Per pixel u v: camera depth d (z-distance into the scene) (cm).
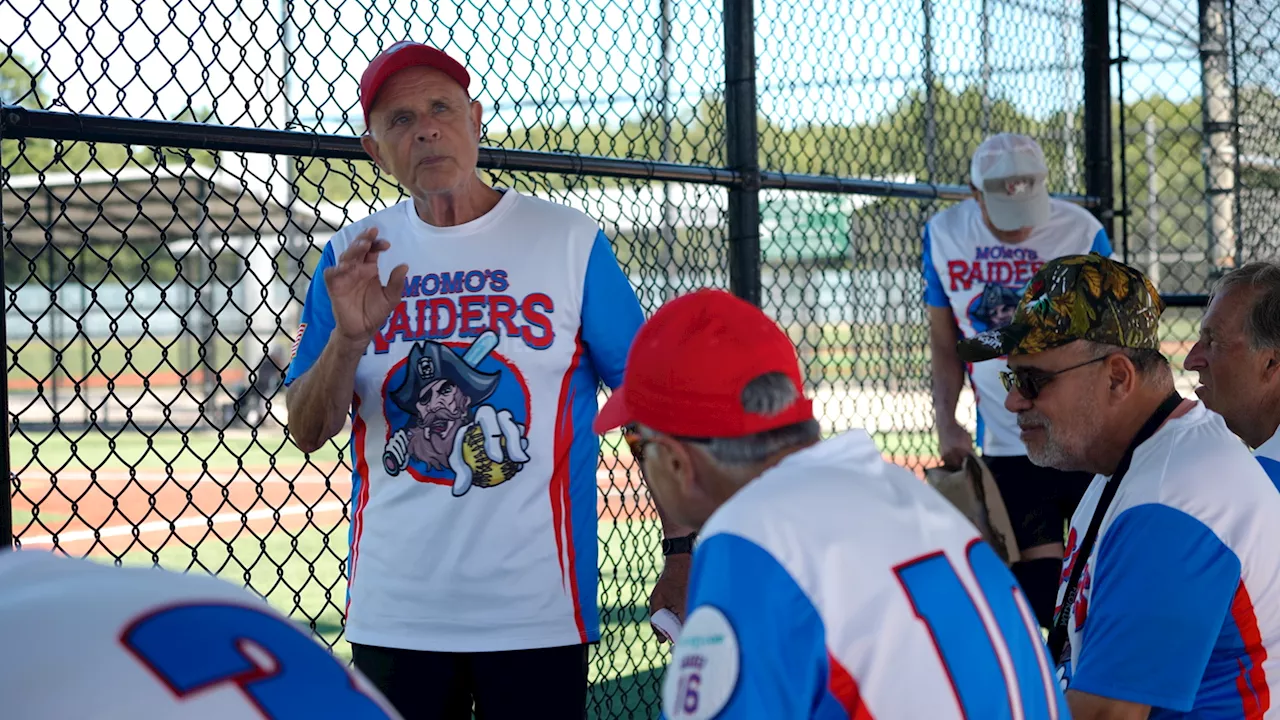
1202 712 190
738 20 372
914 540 139
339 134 281
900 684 131
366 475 258
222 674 72
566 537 250
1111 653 184
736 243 376
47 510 952
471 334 251
